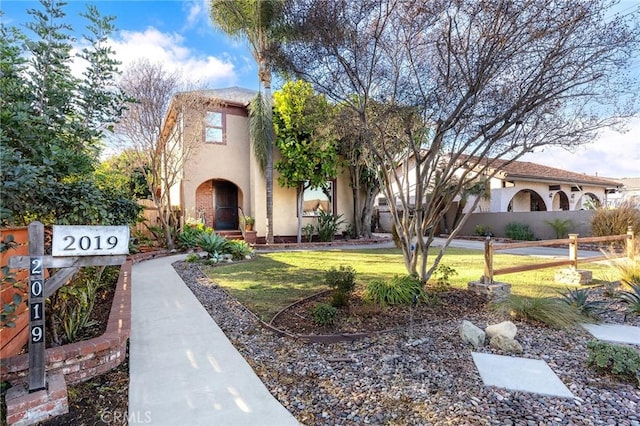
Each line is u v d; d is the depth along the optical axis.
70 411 2.70
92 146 5.59
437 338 4.20
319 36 5.11
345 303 5.39
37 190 3.81
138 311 5.31
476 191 10.95
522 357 3.69
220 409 2.73
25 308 3.65
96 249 2.89
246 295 6.26
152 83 11.48
